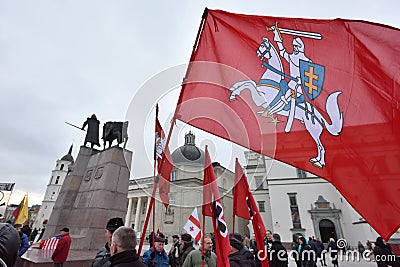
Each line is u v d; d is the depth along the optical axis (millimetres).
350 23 2535
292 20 2688
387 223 1995
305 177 30344
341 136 2283
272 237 6008
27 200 15094
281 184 30672
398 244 16172
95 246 8461
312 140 2279
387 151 2148
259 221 2803
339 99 2377
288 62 2555
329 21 2607
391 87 2266
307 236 27078
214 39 2660
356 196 2119
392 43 2338
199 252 4090
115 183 9812
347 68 2447
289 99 2424
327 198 28609
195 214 4797
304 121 2348
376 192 2092
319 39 2584
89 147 11836
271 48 2609
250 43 2645
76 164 11070
